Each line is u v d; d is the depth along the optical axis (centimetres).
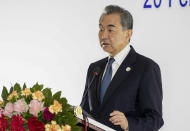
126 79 431
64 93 860
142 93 418
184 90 666
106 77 449
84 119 321
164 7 693
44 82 888
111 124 419
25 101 288
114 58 452
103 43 443
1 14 936
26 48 911
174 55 679
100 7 802
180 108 670
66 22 855
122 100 423
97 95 445
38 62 896
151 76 423
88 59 825
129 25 443
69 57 853
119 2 760
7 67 934
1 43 938
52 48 877
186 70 666
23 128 264
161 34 696
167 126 680
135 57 447
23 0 913
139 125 382
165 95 686
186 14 667
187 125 662
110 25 435
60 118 282
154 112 406
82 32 832
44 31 888
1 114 276
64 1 858
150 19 711
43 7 888
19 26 919
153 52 706
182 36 671
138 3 727
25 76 913
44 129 271
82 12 830
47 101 286
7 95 312
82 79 835
